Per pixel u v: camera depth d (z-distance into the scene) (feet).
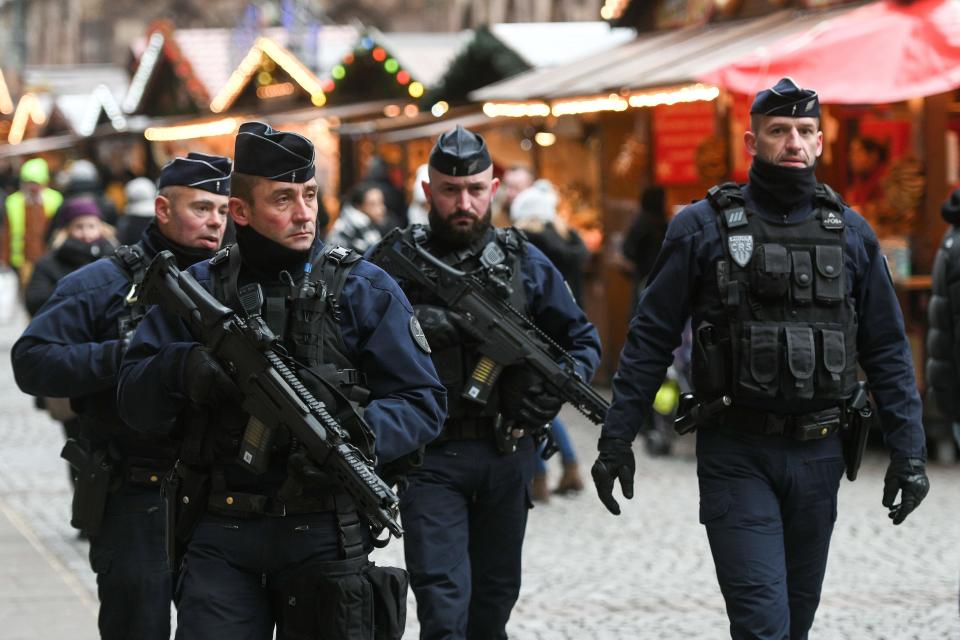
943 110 99.50
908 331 97.30
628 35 154.51
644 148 132.36
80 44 616.39
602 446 42.34
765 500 41.34
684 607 61.72
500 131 152.05
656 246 112.98
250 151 33.99
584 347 49.60
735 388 41.24
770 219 42.06
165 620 43.32
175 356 33.76
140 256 43.78
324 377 34.04
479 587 48.73
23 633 58.13
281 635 34.63
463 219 48.62
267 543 33.88
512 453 47.70
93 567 43.57
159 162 246.06
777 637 40.19
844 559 69.51
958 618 58.80
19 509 85.20
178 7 606.96
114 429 42.73
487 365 47.14
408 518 46.32
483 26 153.17
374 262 48.70
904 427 42.39
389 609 34.04
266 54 200.95
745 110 119.85
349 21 543.39
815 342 41.34
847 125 108.17
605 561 70.49
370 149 184.24
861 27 92.73
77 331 42.88
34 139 338.75
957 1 93.09
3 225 212.02
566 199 144.46
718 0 124.57
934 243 99.50
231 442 33.99
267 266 34.65
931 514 78.74
